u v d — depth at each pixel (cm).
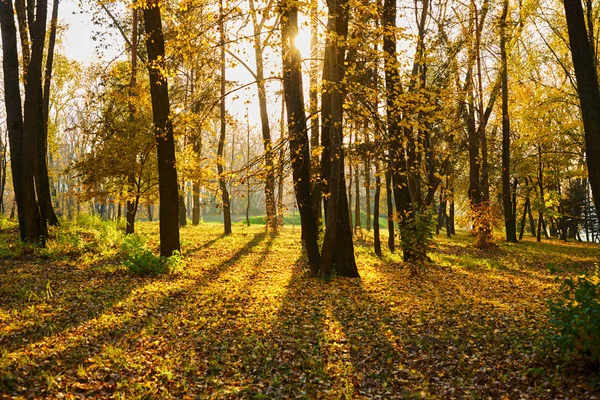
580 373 588
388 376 642
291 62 1231
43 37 1602
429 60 1184
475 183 2903
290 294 1109
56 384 563
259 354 714
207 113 1307
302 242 2317
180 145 2389
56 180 4597
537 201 3503
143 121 2084
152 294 1063
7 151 4466
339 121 1242
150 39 1437
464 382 612
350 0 1141
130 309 931
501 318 892
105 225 2273
